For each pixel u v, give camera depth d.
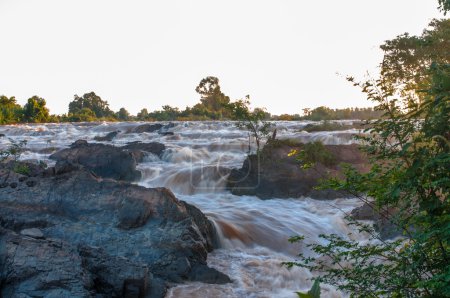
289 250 13.04
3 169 12.57
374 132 4.38
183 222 11.77
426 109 3.91
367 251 4.82
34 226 11.05
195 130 40.78
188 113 81.88
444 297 3.82
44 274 8.37
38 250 8.82
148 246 10.96
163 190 12.38
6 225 10.86
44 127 46.91
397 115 4.18
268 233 13.67
